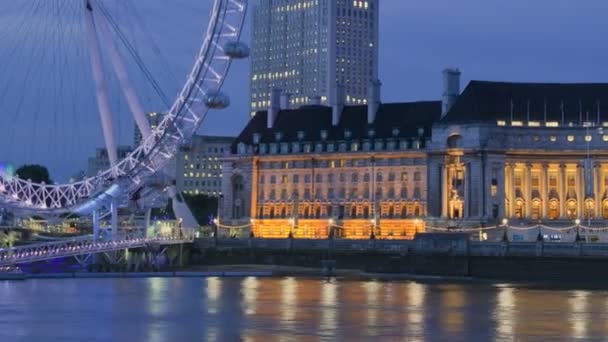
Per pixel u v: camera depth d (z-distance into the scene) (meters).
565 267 193.12
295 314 121.56
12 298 139.38
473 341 99.12
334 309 128.12
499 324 113.06
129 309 126.25
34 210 193.00
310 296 148.25
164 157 195.62
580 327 110.75
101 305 131.12
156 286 166.25
